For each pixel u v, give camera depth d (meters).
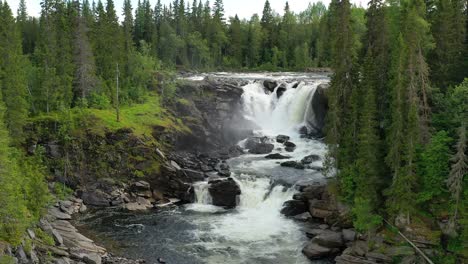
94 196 64.50
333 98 55.50
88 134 70.12
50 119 70.06
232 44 163.62
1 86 64.50
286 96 96.56
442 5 56.81
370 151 47.25
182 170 68.81
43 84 74.62
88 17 101.19
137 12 159.12
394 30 57.69
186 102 89.50
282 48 167.75
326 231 52.34
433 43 52.75
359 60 59.47
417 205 46.34
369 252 45.22
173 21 169.00
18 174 46.72
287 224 56.31
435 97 48.91
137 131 73.31
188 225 56.22
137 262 45.56
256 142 85.06
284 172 69.81
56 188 63.78
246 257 47.34
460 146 41.41
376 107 51.19
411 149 44.38
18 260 38.56
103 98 82.50
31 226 45.47
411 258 43.19
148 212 61.47
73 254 44.69
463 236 41.75
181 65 142.12
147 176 68.44
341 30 55.53
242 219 58.44
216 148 84.62
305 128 90.25
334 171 64.75
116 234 53.09
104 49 91.62
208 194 64.75
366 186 47.53
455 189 42.28
